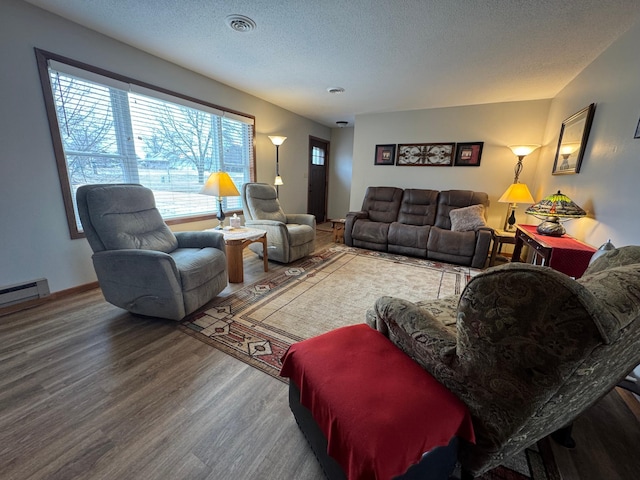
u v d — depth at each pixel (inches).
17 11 75.6
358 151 199.5
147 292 75.0
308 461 42.0
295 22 82.0
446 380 35.4
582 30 81.0
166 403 51.7
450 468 34.5
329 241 186.5
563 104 125.6
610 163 81.0
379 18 78.6
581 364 23.4
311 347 43.7
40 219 86.1
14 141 79.0
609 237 78.4
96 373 58.7
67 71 85.7
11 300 82.6
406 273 125.8
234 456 42.5
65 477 38.8
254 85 139.4
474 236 136.5
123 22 85.0
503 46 92.4
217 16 80.3
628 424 49.5
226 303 92.0
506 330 26.0
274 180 184.2
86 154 95.3
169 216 125.3
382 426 29.8
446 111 168.4
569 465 42.0
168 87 114.0
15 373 58.1
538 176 149.6
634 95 72.8
